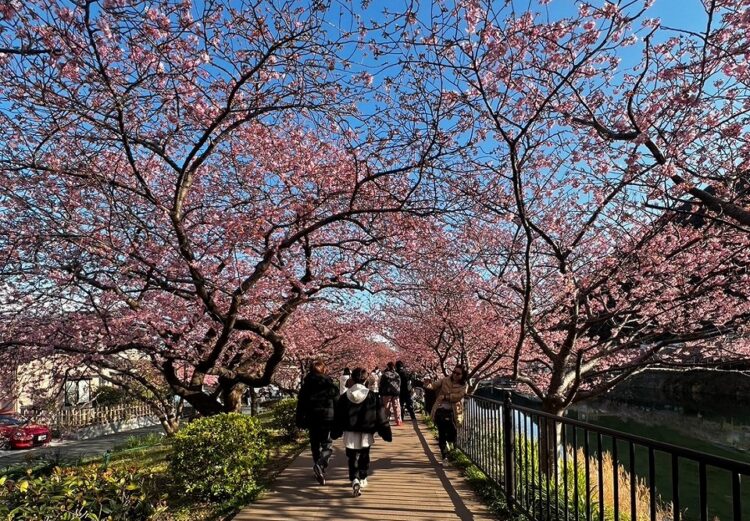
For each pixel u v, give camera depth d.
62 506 3.70
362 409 6.47
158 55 5.97
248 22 6.01
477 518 5.34
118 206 6.66
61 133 6.75
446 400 8.41
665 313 7.86
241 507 5.91
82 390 23.16
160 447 14.16
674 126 5.96
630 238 7.66
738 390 27.84
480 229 9.45
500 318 10.80
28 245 7.53
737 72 5.19
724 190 6.01
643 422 23.39
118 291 8.06
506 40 5.73
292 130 8.62
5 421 19.06
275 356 9.10
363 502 5.98
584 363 8.00
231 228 8.19
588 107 6.51
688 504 10.33
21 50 4.83
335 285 9.52
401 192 8.16
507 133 6.17
